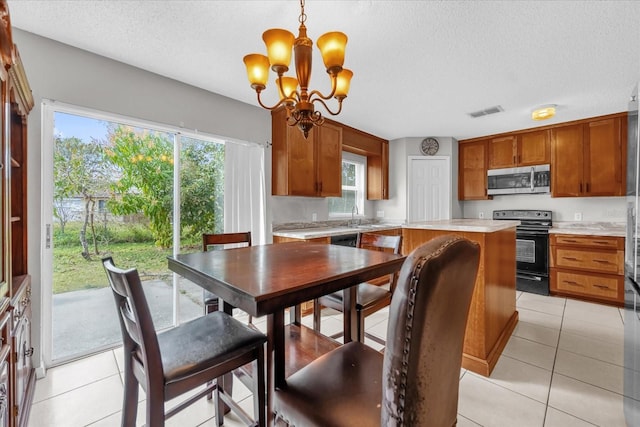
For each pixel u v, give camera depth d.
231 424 1.58
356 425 0.81
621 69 2.40
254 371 1.24
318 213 4.04
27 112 1.85
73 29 1.89
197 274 1.26
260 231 3.24
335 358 1.13
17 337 1.44
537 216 4.26
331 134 3.72
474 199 4.68
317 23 1.83
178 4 1.66
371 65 2.36
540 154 4.03
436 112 3.49
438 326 0.71
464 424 1.57
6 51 1.15
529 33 1.91
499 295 2.37
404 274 0.66
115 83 2.29
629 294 1.49
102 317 2.39
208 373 1.07
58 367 2.08
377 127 4.16
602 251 3.38
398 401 0.67
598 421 1.58
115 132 2.43
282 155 3.28
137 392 1.21
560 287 3.66
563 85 2.71
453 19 1.78
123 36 1.97
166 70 2.44
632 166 1.50
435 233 2.29
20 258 1.82
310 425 0.85
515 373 2.03
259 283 1.05
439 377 0.76
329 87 2.77
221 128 2.95
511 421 1.59
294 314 1.96
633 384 1.40
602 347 2.37
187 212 2.84
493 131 4.31
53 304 2.18
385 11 1.71
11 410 1.33
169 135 2.71
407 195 4.69
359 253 1.72
